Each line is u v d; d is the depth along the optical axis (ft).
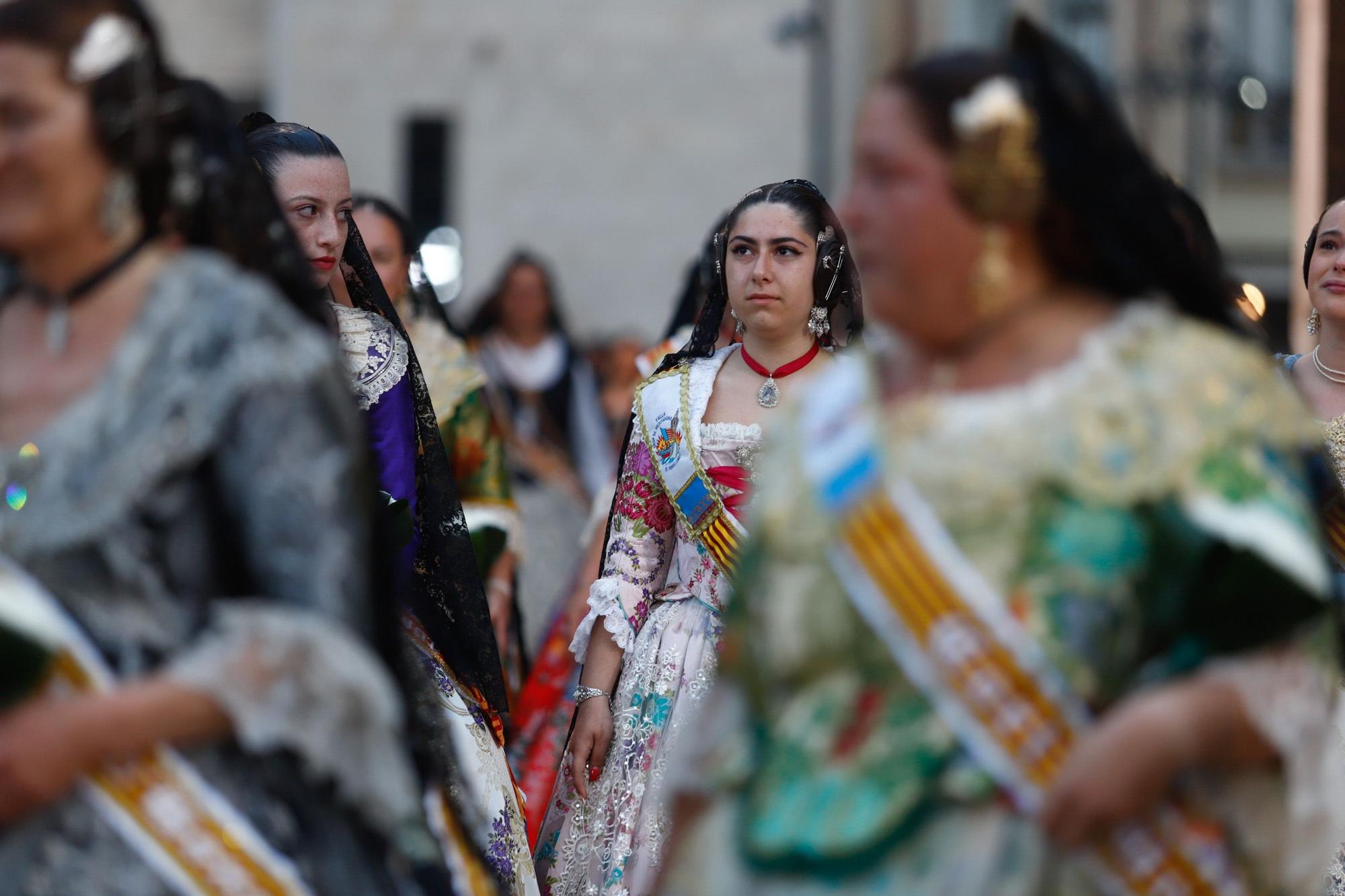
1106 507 9.79
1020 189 10.17
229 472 10.32
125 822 10.19
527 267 45.60
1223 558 9.75
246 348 10.28
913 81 10.36
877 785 10.12
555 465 41.91
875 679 10.28
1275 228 80.07
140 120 10.68
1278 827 10.14
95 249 10.68
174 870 10.23
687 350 21.06
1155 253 10.70
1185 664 9.96
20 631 10.07
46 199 10.41
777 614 10.61
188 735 10.14
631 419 20.68
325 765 10.23
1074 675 9.80
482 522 23.27
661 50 81.20
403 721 11.53
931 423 10.12
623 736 19.80
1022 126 10.14
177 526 10.33
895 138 10.30
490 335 45.42
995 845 9.83
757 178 81.00
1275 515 9.72
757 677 11.02
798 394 11.34
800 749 10.48
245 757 10.53
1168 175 11.80
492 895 14.61
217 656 10.12
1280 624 9.71
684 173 81.46
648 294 81.66
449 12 81.00
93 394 10.32
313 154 18.26
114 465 10.14
